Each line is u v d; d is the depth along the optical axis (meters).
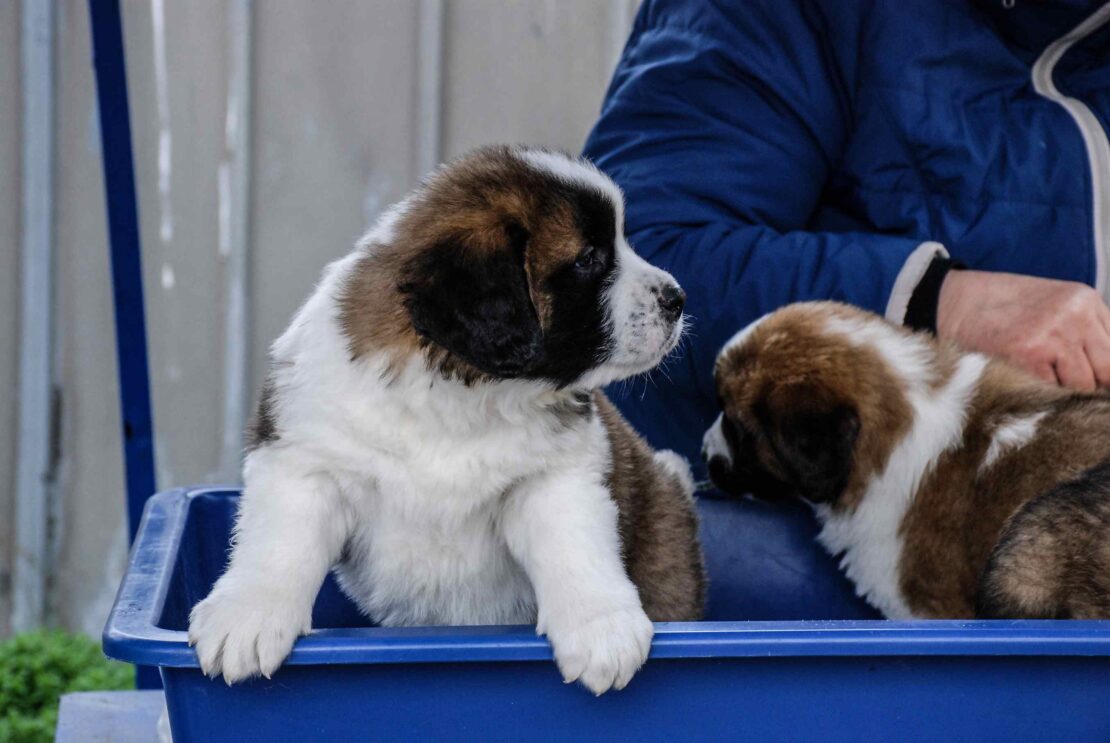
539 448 3.97
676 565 4.80
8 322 9.48
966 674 3.13
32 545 9.76
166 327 9.43
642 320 4.07
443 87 9.22
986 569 4.55
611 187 4.11
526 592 4.38
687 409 5.99
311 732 3.13
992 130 5.75
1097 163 5.62
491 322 3.65
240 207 9.19
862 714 3.15
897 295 5.36
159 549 4.00
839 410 5.14
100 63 5.84
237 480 9.55
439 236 3.84
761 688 3.13
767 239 5.64
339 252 9.36
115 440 9.69
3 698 8.71
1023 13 5.73
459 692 3.11
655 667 3.13
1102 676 3.16
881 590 5.30
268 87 9.12
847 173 6.10
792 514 5.49
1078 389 5.16
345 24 9.08
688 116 6.08
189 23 9.02
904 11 5.84
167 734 4.33
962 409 5.16
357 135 9.23
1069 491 4.43
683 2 6.25
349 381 3.86
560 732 3.15
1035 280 5.43
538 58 9.20
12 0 8.97
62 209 9.30
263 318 9.44
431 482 3.96
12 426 9.66
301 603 3.55
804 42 6.00
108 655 3.13
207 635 3.18
